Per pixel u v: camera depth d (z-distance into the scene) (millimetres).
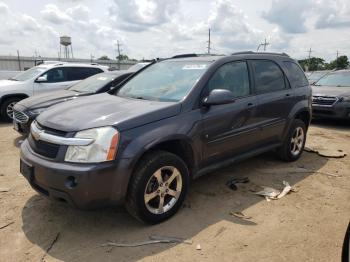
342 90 9562
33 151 3604
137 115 3533
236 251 3227
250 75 4879
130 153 3322
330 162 5945
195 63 4602
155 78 4723
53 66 10305
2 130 8484
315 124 9867
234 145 4531
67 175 3176
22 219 3811
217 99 3910
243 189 4641
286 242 3387
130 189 3422
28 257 3135
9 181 4934
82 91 7832
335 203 4281
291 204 4219
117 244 3320
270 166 5598
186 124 3822
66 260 3090
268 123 5059
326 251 3250
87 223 3723
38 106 6855
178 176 3775
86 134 3283
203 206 4113
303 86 5914
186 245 3311
